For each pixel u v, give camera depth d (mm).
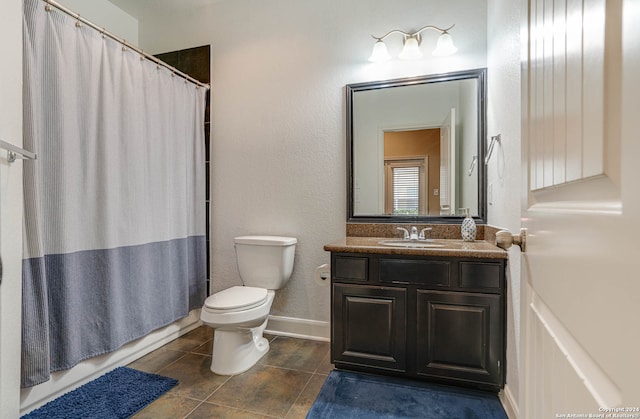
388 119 2305
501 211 1755
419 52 2172
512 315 1529
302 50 2496
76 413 1510
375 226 2307
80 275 1735
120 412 1527
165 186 2279
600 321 404
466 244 1948
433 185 2232
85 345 1759
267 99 2582
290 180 2525
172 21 2844
